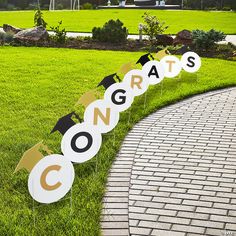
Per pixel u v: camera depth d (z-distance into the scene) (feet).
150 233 9.36
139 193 11.02
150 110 17.30
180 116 16.97
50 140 13.92
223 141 14.51
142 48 32.01
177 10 69.46
